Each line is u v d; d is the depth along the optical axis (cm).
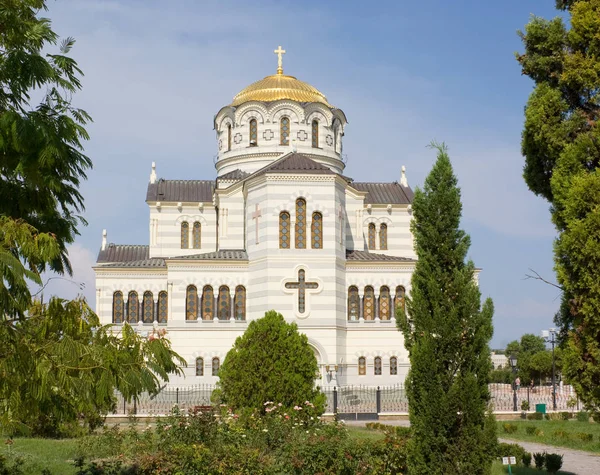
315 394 3262
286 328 3272
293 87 6788
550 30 2158
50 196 1648
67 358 1387
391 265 5775
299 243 5441
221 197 6272
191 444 2302
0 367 1347
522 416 4772
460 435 2045
